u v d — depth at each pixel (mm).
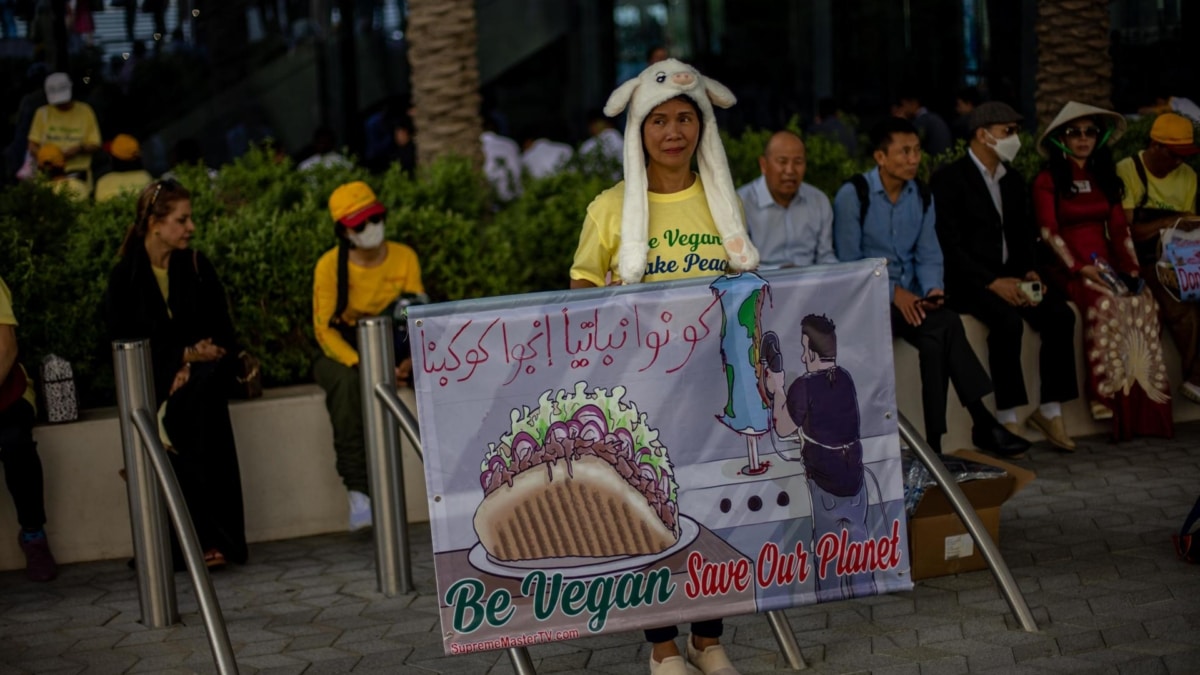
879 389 4008
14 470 5516
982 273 6844
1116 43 11242
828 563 3990
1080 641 4348
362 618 5008
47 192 6922
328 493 6211
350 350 6023
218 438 5625
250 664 4555
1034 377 7121
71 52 13688
